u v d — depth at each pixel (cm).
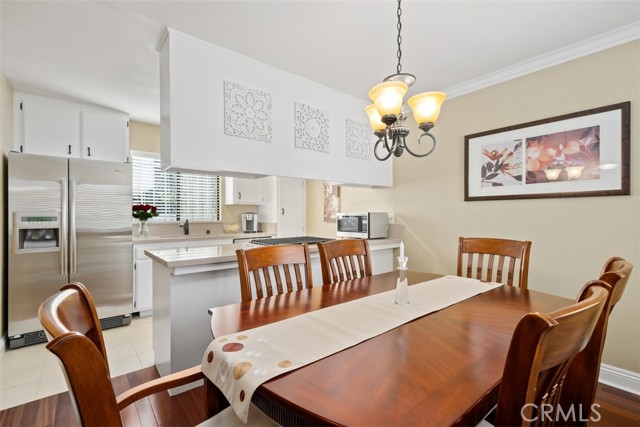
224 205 460
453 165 286
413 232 321
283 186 466
